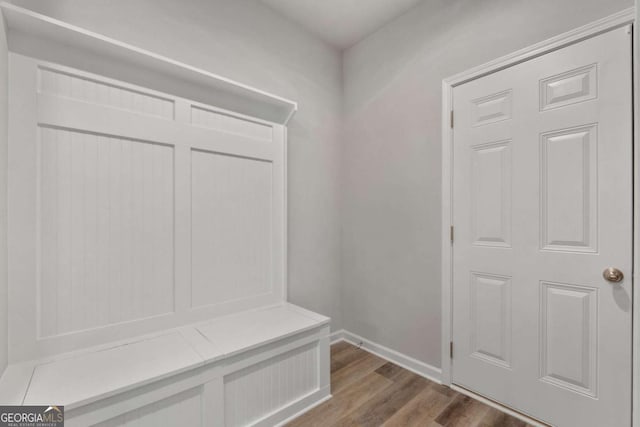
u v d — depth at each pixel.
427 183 2.04
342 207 2.68
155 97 1.58
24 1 1.30
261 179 2.02
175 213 1.63
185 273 1.67
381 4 2.11
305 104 2.39
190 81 1.72
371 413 1.66
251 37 2.06
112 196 1.45
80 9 1.43
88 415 1.03
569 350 1.47
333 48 2.61
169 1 1.71
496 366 1.72
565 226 1.47
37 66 1.27
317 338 1.75
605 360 1.37
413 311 2.13
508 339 1.67
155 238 1.57
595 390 1.40
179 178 1.65
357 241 2.54
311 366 1.73
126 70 1.53
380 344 2.36
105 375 1.17
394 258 2.25
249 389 1.47
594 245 1.39
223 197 1.83
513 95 1.63
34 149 1.25
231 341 1.49
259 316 1.85
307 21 2.30
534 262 1.57
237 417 1.42
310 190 2.43
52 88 1.30
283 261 2.13
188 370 1.25
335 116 2.62
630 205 1.30
